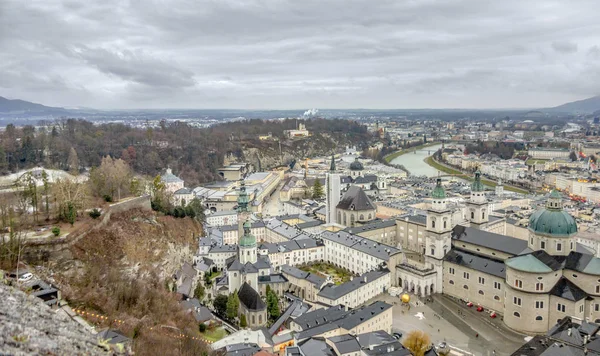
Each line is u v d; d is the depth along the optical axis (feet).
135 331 481.05
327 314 650.43
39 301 251.80
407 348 566.77
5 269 525.75
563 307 641.40
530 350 507.71
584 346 503.20
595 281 640.58
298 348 544.21
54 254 588.50
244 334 584.81
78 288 539.29
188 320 603.67
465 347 626.64
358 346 544.62
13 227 596.29
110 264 643.86
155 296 601.21
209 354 512.22
